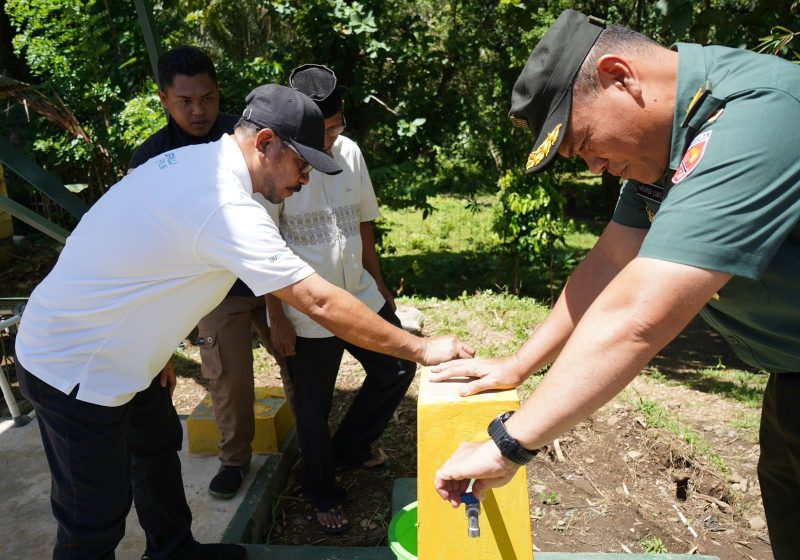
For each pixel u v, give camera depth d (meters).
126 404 2.32
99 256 2.13
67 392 2.18
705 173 1.48
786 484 2.18
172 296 2.18
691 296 1.46
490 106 11.36
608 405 4.37
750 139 1.47
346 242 3.29
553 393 1.57
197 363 5.56
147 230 2.09
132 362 2.23
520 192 7.71
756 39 5.27
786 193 1.46
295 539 3.39
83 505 2.27
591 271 2.21
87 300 2.15
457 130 8.84
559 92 1.67
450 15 10.07
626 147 1.69
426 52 8.17
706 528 3.44
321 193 3.21
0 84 6.30
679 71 1.63
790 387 1.99
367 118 8.14
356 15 7.52
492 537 1.96
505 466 1.66
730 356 6.47
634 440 4.02
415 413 4.51
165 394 2.65
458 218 14.04
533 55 1.72
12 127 8.69
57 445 2.23
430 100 8.15
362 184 3.46
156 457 2.64
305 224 3.20
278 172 2.23
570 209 16.47
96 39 7.52
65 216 9.30
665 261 1.47
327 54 7.72
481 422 1.90
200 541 3.12
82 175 8.66
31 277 8.23
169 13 9.28
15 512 3.34
